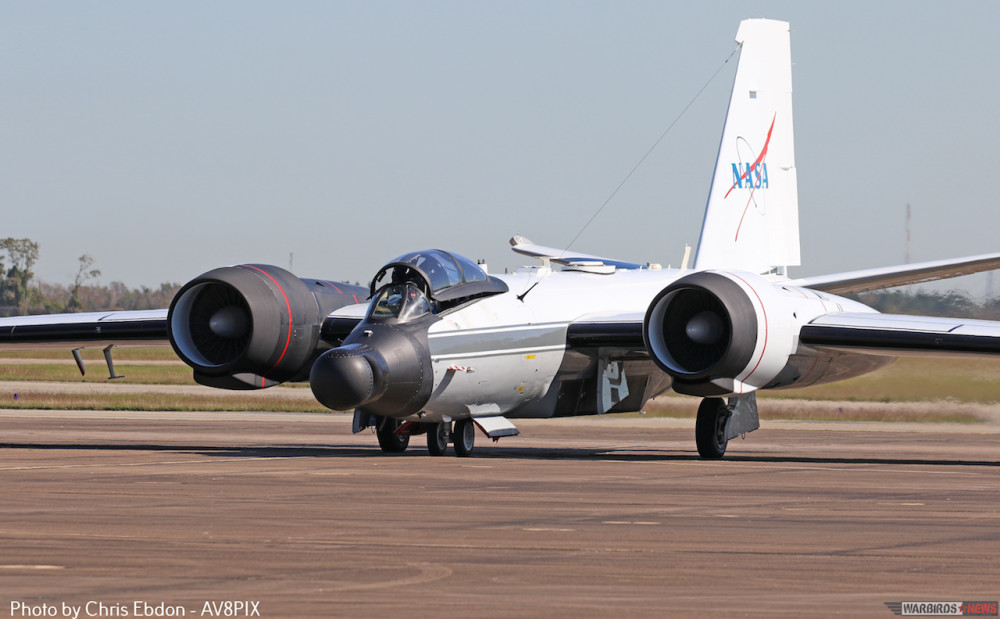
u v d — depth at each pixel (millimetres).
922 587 26250
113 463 55781
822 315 63938
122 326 69000
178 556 29422
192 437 80875
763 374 61219
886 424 111500
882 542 32062
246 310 63812
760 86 88062
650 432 98688
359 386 54250
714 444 65938
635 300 73125
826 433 97375
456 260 62625
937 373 114312
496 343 61719
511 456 65188
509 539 32188
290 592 25391
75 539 31875
